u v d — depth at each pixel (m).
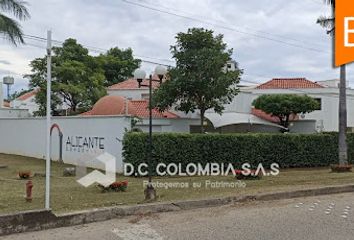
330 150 24.62
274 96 33.47
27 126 27.28
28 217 7.68
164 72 12.38
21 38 21.30
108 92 39.22
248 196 11.06
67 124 23.08
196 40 25.19
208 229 7.94
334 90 38.44
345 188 13.32
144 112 29.92
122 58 54.47
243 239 7.25
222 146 19.92
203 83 24.95
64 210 8.90
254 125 34.28
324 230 7.92
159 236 7.44
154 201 10.24
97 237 7.33
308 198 11.78
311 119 38.31
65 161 23.23
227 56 25.38
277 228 8.05
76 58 40.22
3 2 20.34
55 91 37.06
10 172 18.61
